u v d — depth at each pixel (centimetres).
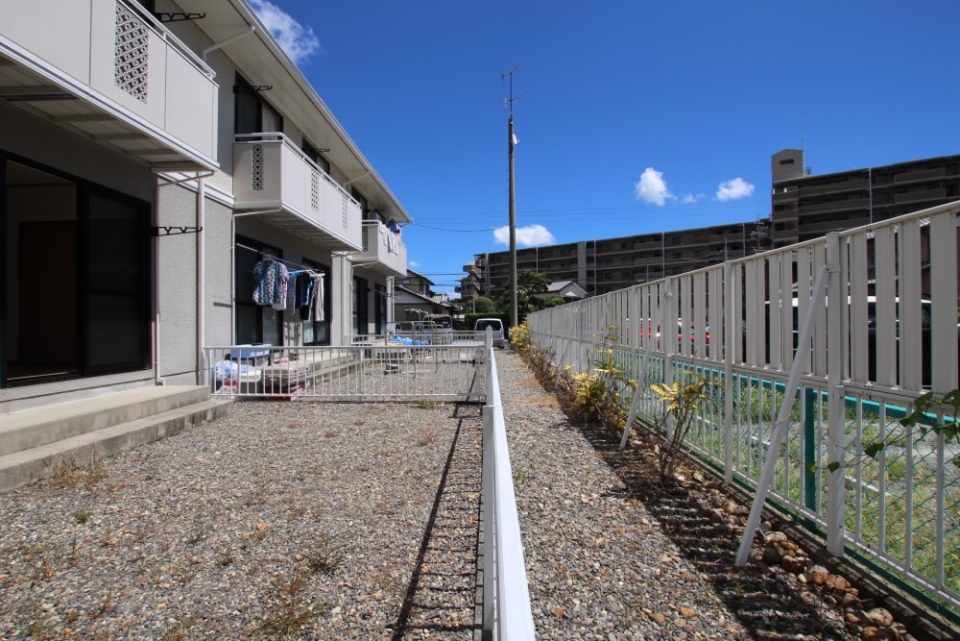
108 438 473
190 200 758
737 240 7212
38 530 322
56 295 686
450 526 332
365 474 433
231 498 379
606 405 604
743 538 275
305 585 263
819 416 278
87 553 295
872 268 319
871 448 231
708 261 7338
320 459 477
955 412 195
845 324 263
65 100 467
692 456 446
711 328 409
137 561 287
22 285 688
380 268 1800
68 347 686
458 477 425
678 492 377
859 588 241
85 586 261
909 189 5531
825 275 273
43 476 404
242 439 552
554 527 323
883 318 240
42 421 445
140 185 663
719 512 338
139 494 385
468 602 249
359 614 238
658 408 504
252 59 876
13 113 487
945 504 223
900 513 244
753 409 357
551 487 391
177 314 730
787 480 309
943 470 211
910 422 206
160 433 548
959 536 219
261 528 327
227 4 729
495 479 149
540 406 738
